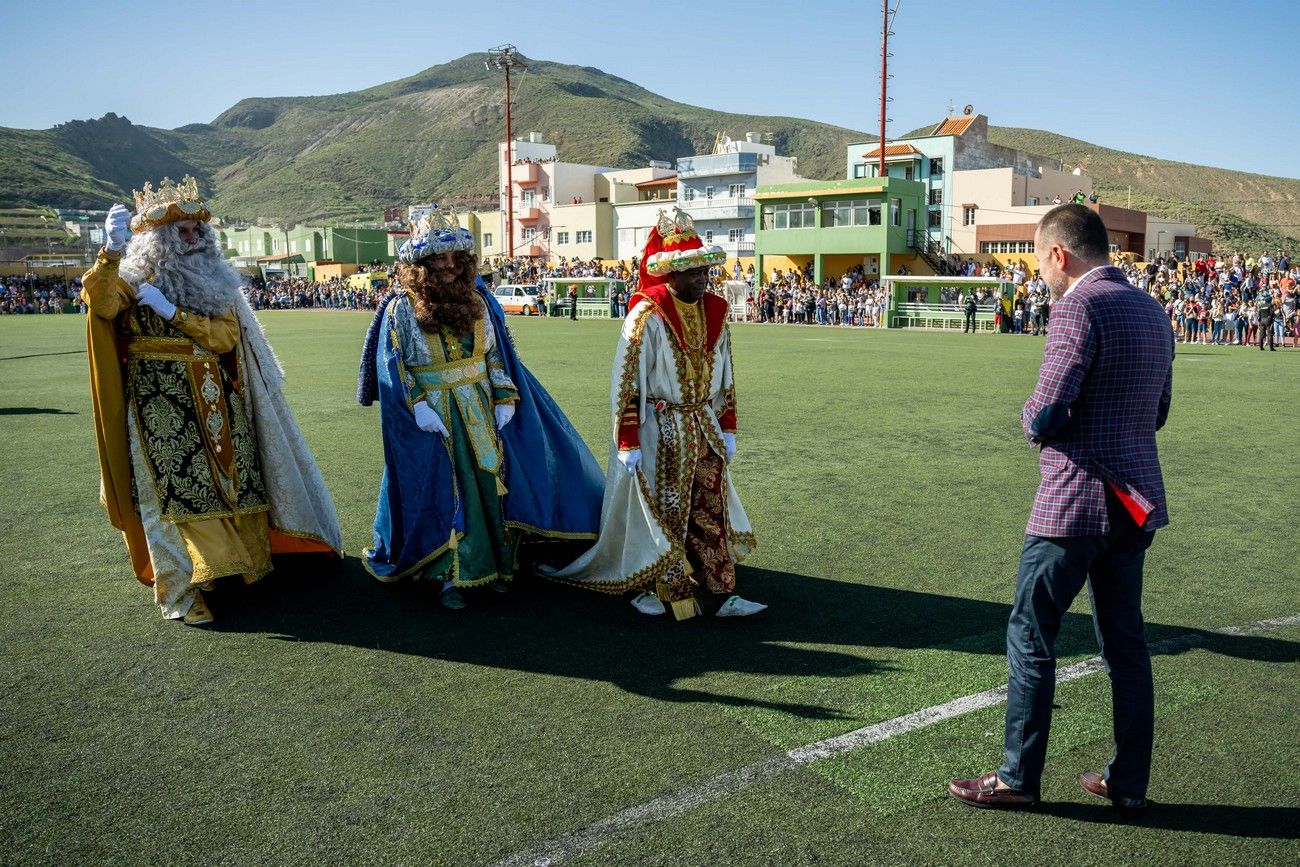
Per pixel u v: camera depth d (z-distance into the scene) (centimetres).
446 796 296
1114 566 283
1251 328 2448
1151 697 283
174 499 450
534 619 456
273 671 395
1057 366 272
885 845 270
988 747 325
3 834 278
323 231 8425
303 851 269
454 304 464
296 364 1856
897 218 4319
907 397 1254
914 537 582
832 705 358
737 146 6206
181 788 303
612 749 325
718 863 261
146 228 453
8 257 8094
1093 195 5625
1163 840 273
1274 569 514
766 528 604
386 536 498
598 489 516
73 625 448
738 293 4338
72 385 1505
